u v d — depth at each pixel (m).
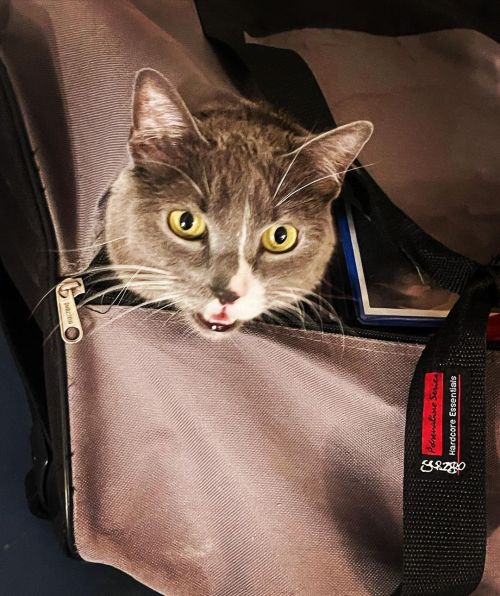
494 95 0.53
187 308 0.42
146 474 0.45
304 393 0.44
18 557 0.55
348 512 0.47
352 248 0.44
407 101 0.50
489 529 0.49
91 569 0.56
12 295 0.51
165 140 0.40
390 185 0.48
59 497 0.46
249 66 0.43
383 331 0.44
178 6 0.45
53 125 0.41
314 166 0.42
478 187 0.51
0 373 0.59
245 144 0.41
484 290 0.43
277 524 0.47
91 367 0.43
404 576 0.44
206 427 0.44
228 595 0.48
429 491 0.44
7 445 0.57
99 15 0.41
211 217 0.41
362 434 0.46
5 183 0.46
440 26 0.53
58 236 0.41
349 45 0.51
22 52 0.41
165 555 0.47
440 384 0.43
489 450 0.47
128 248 0.41
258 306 0.42
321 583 0.48
